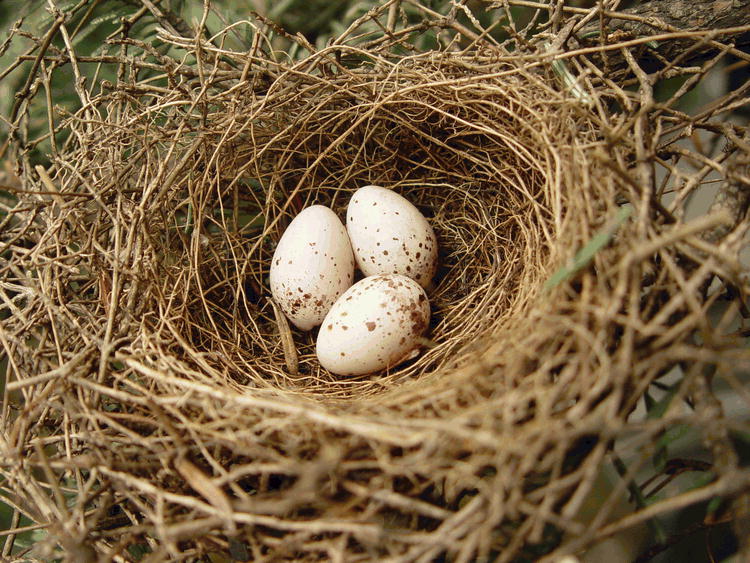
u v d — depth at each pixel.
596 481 0.12
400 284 0.13
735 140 0.10
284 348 0.13
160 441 0.10
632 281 0.09
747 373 0.12
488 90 0.12
